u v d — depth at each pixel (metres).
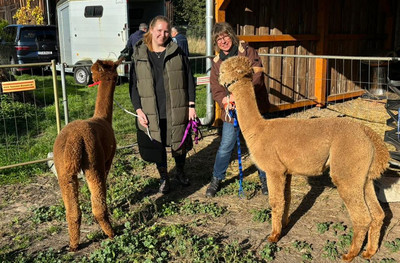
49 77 14.28
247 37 7.90
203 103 9.92
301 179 5.60
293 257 3.75
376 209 3.65
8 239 4.23
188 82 4.95
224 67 3.89
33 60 15.38
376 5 10.77
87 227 4.40
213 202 4.98
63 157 3.58
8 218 4.70
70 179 3.63
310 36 9.12
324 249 3.83
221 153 4.99
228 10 7.66
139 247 3.87
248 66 3.88
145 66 4.69
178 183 5.63
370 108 9.46
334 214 4.56
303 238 4.08
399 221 4.37
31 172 5.99
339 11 9.70
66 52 14.86
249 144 3.85
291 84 9.05
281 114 9.20
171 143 4.93
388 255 3.75
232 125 4.85
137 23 15.16
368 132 3.53
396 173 5.52
